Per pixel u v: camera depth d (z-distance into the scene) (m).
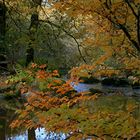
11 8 13.84
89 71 5.96
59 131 5.13
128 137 4.62
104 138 4.87
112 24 5.69
